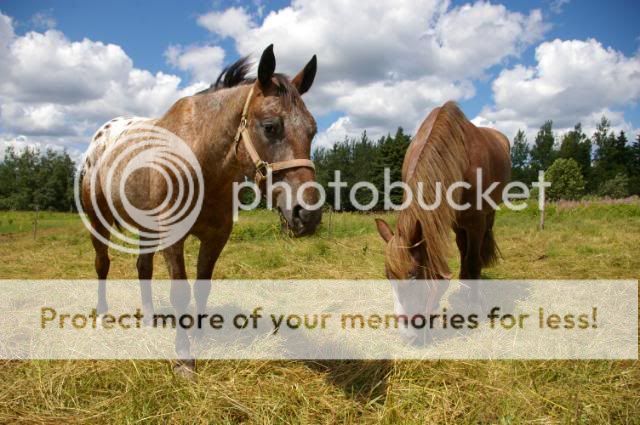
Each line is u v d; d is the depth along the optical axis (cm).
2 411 203
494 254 429
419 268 259
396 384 233
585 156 5806
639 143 5147
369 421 204
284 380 238
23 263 605
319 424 202
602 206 1531
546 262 578
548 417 205
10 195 4772
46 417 199
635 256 598
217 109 253
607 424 200
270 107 217
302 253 640
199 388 222
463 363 257
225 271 530
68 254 692
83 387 224
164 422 197
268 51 216
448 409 210
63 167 4781
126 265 589
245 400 214
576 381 239
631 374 246
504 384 234
